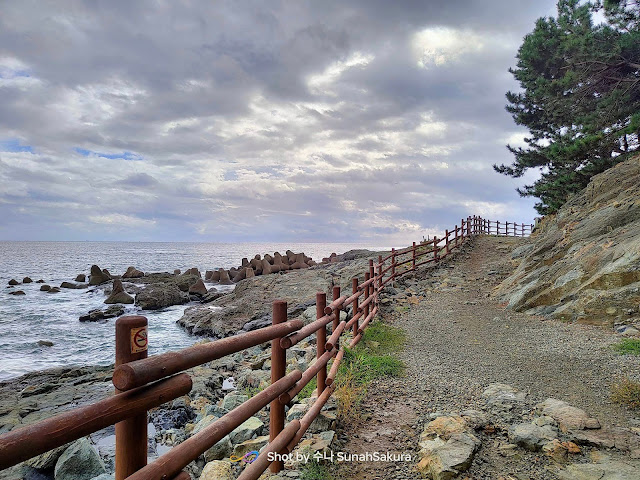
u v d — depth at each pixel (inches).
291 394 139.0
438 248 719.7
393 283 549.6
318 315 195.5
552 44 663.1
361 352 278.4
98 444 231.1
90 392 332.5
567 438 154.1
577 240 443.2
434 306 446.6
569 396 200.2
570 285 375.9
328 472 139.3
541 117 805.9
